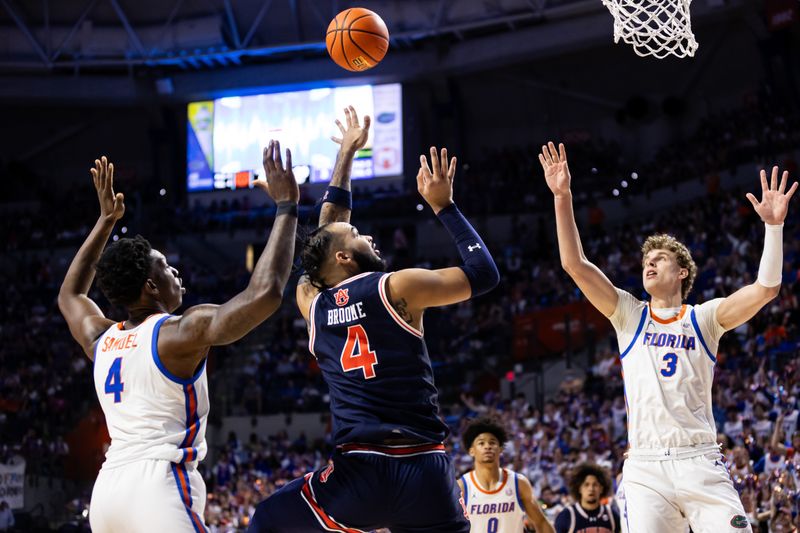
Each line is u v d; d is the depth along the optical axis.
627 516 4.37
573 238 4.47
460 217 3.58
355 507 3.22
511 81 27.08
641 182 24.42
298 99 26.83
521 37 24.31
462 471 14.45
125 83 26.89
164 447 3.26
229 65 26.59
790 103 23.02
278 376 20.64
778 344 14.48
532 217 25.16
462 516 3.33
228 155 27.20
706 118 25.06
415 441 3.25
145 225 26.41
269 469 17.34
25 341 22.27
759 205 4.29
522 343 19.77
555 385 18.53
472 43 25.05
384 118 26.48
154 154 28.14
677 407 4.30
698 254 19.36
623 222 24.30
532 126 27.64
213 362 21.73
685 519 4.33
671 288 4.52
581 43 23.67
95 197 28.17
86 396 20.23
